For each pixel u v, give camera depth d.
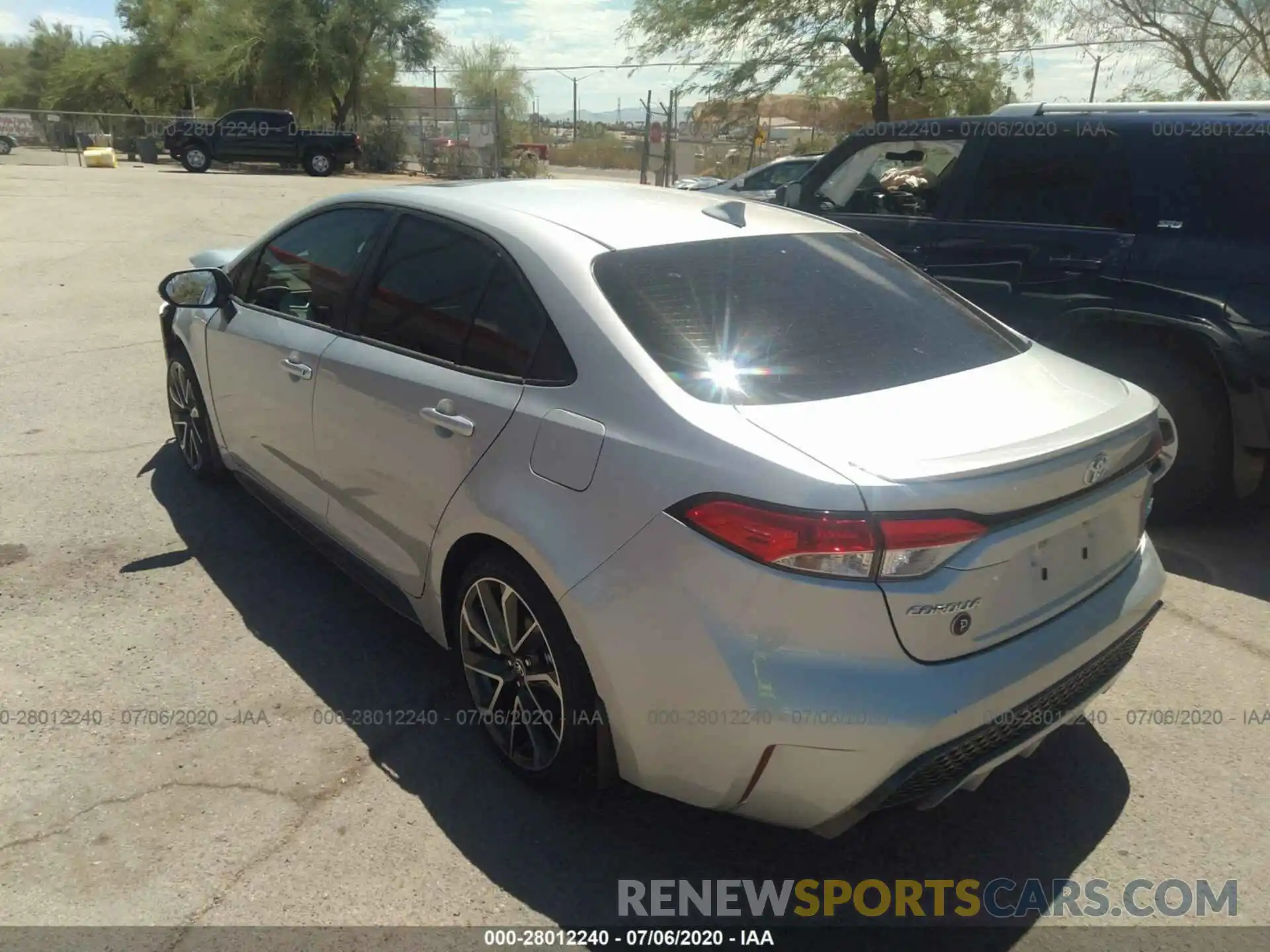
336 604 4.00
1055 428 2.50
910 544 2.16
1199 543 4.80
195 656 3.60
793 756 2.26
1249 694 3.55
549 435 2.66
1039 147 5.19
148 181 24.67
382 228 3.59
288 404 3.85
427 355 3.18
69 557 4.30
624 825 2.83
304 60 36.16
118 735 3.12
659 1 19.59
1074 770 3.14
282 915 2.46
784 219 3.53
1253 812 2.95
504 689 2.98
